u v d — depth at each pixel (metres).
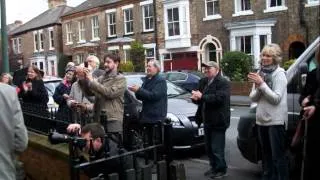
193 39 25.56
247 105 16.69
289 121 5.85
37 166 5.60
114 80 5.57
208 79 6.84
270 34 21.78
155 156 3.97
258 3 22.23
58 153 4.92
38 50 41.59
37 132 6.08
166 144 3.97
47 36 39.84
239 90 19.97
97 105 5.58
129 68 27.05
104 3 32.44
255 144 6.41
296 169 5.77
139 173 3.72
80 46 34.91
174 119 7.98
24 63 43.56
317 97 3.96
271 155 5.68
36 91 7.62
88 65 6.17
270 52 5.47
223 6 23.83
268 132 5.52
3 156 3.40
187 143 7.98
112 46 31.62
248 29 22.25
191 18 25.58
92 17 33.91
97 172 3.76
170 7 26.53
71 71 7.55
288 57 21.20
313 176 3.98
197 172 7.29
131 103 7.16
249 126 6.50
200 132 8.12
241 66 20.69
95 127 3.90
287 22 21.14
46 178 5.34
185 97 9.28
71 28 36.75
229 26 23.12
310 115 3.94
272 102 5.36
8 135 3.41
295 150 4.96
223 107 6.56
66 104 6.81
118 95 5.55
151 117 6.54
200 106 6.91
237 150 8.77
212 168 6.89
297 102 5.82
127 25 30.75
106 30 32.44
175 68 26.80
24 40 43.62
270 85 5.44
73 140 3.65
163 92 6.61
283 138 5.46
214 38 24.31
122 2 30.62
